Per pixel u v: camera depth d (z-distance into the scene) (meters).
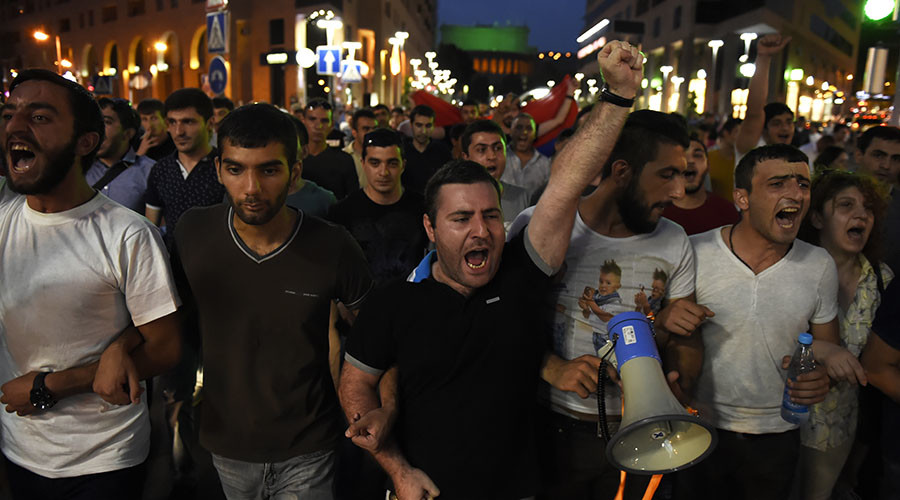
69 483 2.05
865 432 2.72
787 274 2.26
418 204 3.84
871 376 2.26
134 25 53.97
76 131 1.87
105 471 2.06
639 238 2.16
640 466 1.66
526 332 1.90
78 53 60.81
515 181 6.09
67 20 61.69
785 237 2.19
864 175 2.66
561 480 2.25
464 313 1.85
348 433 1.75
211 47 8.82
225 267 2.16
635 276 2.15
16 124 1.79
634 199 2.04
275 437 2.21
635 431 1.66
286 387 2.20
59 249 1.93
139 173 4.21
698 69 58.50
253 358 2.19
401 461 1.85
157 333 2.04
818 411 2.58
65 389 1.91
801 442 2.64
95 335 2.00
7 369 2.04
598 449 2.16
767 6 51.22
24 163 1.83
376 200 3.82
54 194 1.91
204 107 3.85
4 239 1.96
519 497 1.93
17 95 1.81
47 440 2.01
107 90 14.65
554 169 1.91
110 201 2.04
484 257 1.80
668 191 2.01
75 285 1.93
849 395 2.59
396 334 1.87
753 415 2.33
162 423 3.63
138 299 2.00
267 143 1.98
